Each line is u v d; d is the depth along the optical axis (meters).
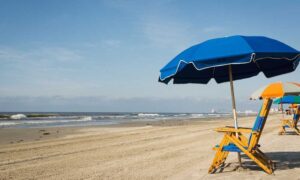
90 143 12.30
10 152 10.13
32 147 11.40
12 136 16.67
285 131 15.83
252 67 7.55
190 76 7.51
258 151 6.58
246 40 5.41
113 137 14.62
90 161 8.13
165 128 20.75
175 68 5.43
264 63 7.23
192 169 6.82
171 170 6.79
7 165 7.84
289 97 13.41
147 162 7.79
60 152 9.94
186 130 18.25
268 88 5.99
